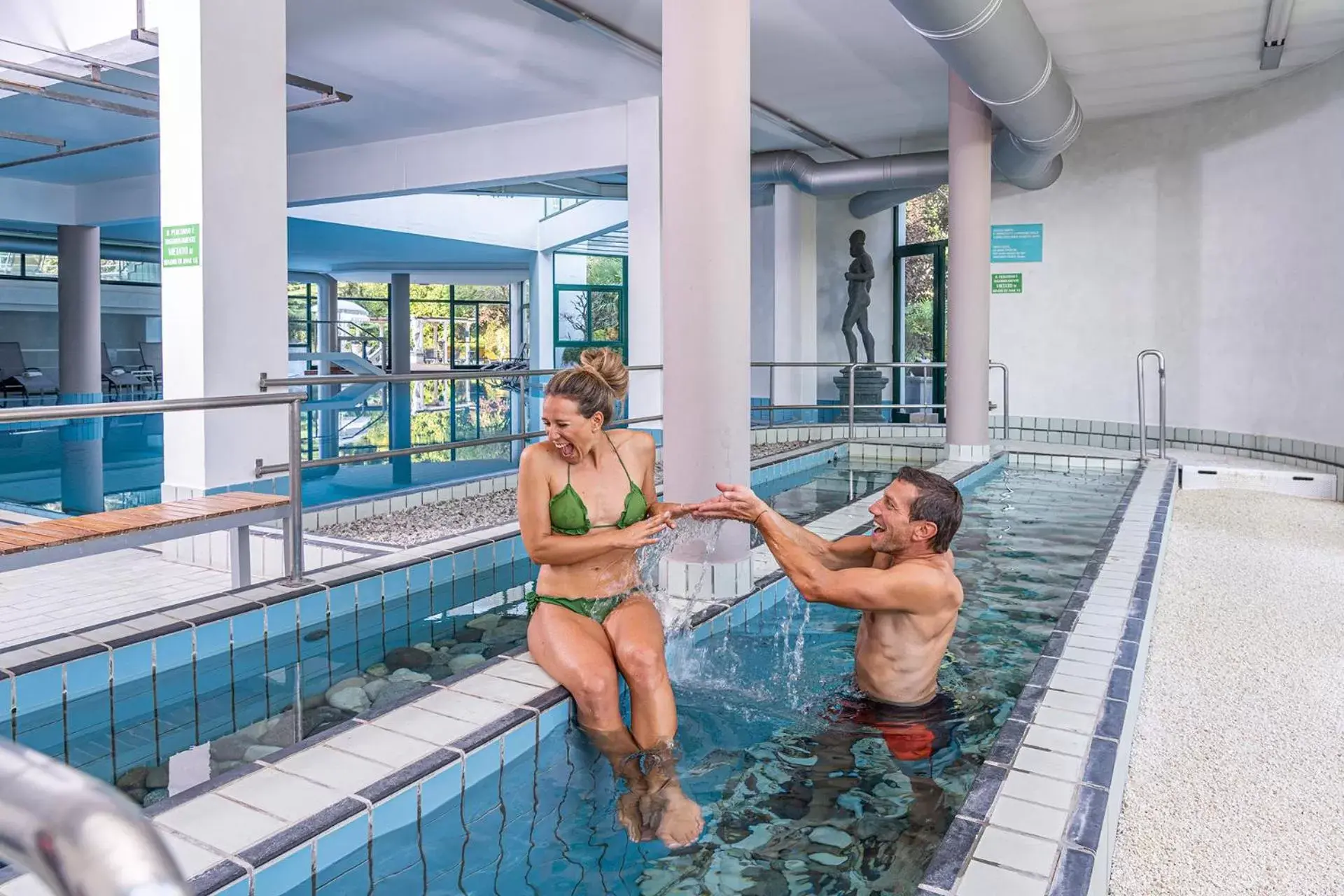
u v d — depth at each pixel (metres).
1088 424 11.05
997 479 8.61
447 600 4.65
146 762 2.79
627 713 3.13
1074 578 4.86
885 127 11.77
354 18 7.87
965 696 3.17
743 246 4.04
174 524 3.81
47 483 8.27
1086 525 6.33
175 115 5.39
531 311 21.03
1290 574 5.27
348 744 2.55
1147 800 2.63
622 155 10.55
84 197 15.61
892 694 3.09
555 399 2.97
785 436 11.56
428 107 10.58
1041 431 11.41
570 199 19.81
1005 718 2.99
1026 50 6.25
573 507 3.08
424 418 16.47
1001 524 6.36
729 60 3.91
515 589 4.85
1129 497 6.93
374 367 17.17
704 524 4.05
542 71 9.31
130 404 3.56
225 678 3.54
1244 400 9.47
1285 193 8.83
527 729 2.76
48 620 4.13
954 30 5.59
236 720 3.13
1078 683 3.03
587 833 2.31
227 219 5.47
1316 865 2.27
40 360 23.27
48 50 7.02
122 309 24.36
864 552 3.26
